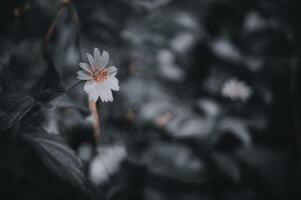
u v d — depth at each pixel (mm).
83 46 499
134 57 629
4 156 396
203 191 623
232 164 640
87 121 461
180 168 605
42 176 406
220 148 665
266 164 673
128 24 601
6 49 455
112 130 532
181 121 655
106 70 400
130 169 554
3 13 442
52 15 458
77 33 446
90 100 394
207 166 637
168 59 689
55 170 372
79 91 462
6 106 361
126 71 615
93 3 514
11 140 397
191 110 676
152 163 584
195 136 651
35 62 455
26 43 458
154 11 652
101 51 521
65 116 460
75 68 466
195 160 619
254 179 669
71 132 461
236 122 668
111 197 517
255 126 706
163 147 611
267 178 670
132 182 552
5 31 459
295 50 708
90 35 510
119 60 588
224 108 698
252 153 672
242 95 690
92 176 494
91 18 511
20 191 417
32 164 404
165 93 667
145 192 568
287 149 699
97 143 467
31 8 452
